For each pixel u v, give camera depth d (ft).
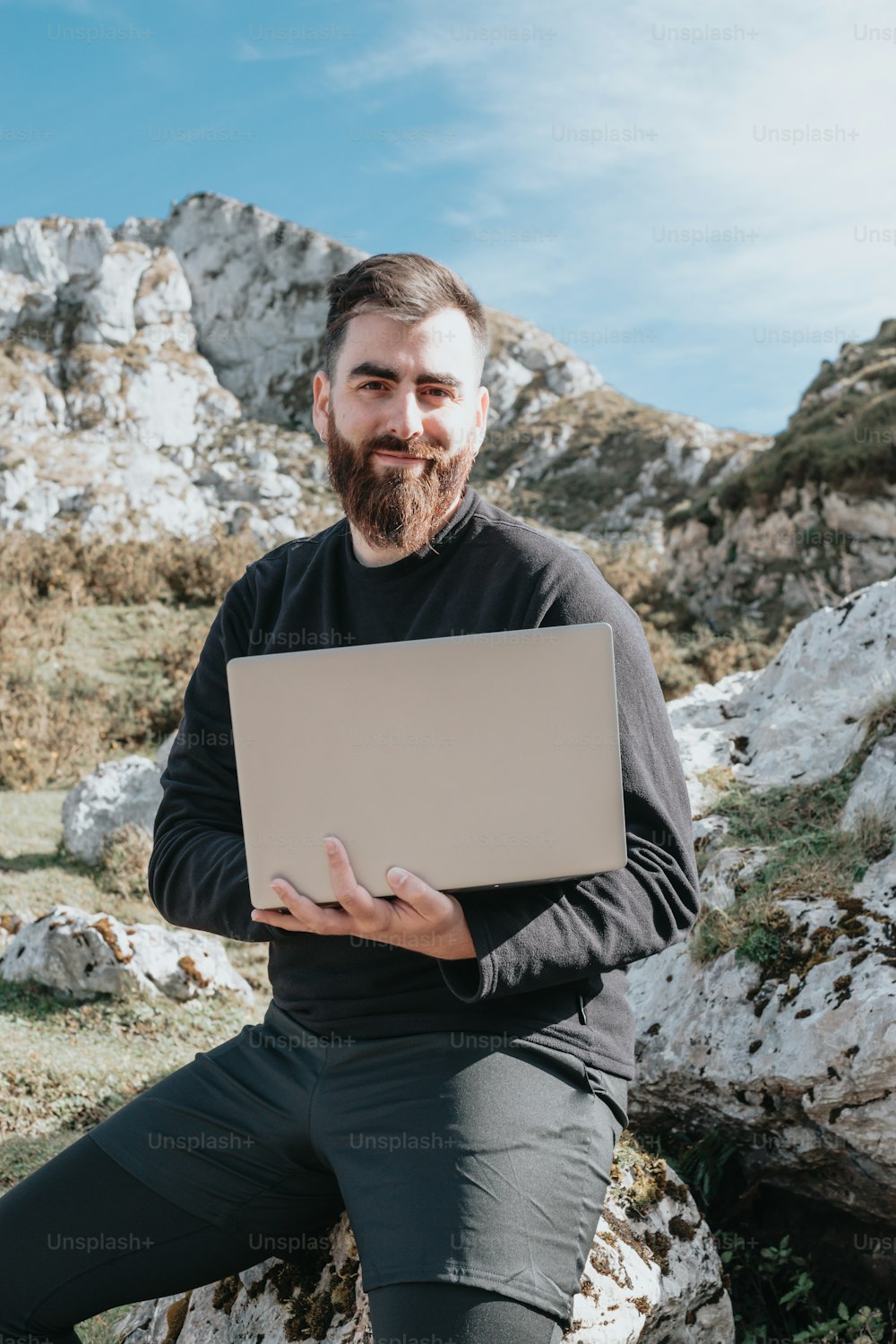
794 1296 6.91
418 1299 4.28
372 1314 4.42
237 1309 6.13
